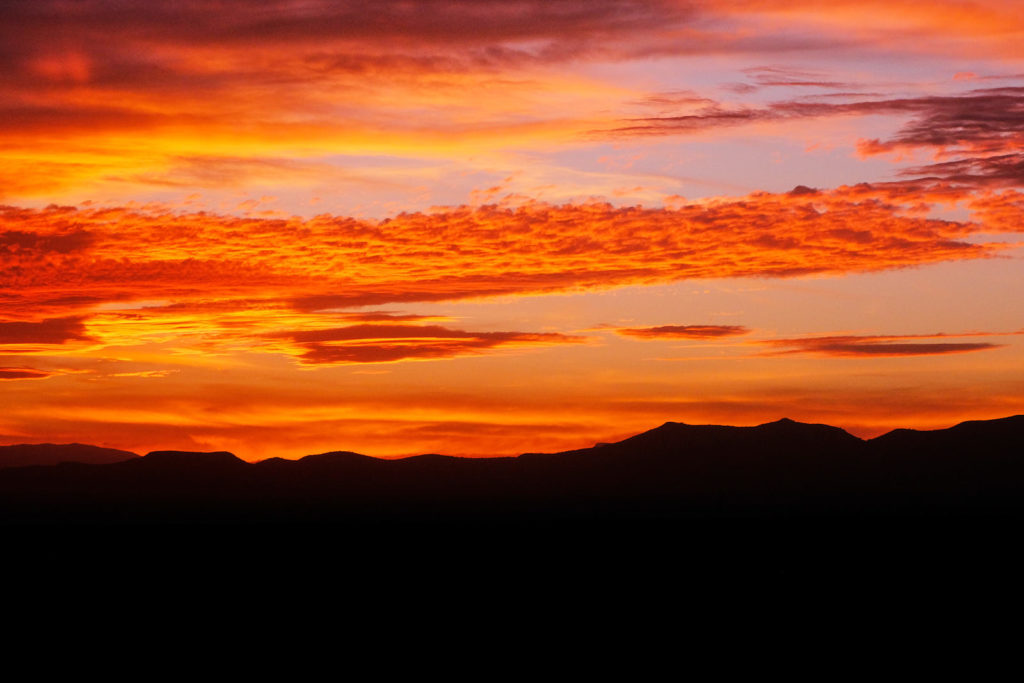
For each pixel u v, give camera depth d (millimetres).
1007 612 84125
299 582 104812
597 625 81938
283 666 70812
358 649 75188
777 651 72938
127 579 107500
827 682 65688
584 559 120188
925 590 94375
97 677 67875
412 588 100688
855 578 101688
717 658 71500
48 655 73938
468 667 70375
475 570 112500
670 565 113125
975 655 71188
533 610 88312
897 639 75750
